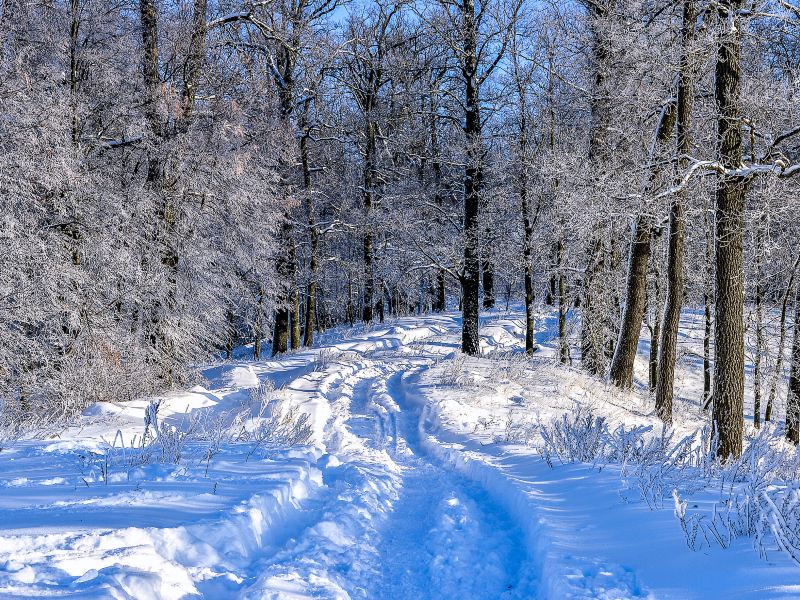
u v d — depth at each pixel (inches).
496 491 279.1
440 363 769.6
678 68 530.3
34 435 364.5
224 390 617.3
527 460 321.1
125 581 125.0
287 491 230.1
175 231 668.1
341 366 769.6
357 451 397.4
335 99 1296.8
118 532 153.3
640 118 675.4
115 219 605.6
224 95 735.7
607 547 184.4
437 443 410.0
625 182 592.4
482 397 558.6
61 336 565.6
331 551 192.5
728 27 439.2
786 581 134.1
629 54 579.5
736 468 258.2
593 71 762.2
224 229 737.6
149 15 645.9
